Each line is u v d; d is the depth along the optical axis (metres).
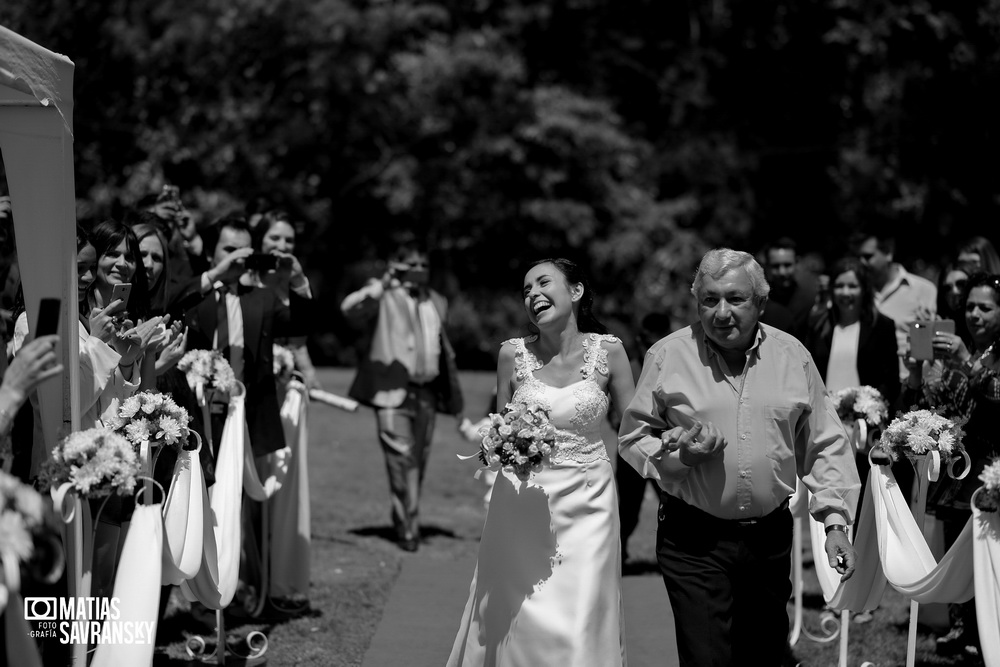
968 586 4.57
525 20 27.70
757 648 4.61
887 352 7.40
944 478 5.74
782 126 27.27
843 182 24.08
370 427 16.39
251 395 6.54
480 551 4.98
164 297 6.27
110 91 21.00
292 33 24.39
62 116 4.24
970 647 6.17
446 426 16.56
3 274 4.91
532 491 4.88
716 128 27.23
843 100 25.84
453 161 26.30
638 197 26.22
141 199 7.60
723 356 4.51
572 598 4.77
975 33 22.22
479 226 27.31
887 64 23.58
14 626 3.35
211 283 6.43
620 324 9.01
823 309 8.31
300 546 7.03
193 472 4.88
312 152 26.56
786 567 4.55
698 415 4.45
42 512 3.42
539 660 4.70
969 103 22.30
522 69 26.42
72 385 4.25
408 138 27.03
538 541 4.84
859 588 5.15
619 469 8.13
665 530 4.60
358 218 28.72
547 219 26.00
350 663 5.99
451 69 25.47
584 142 25.81
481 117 26.17
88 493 3.92
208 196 22.36
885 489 4.96
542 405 4.75
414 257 9.34
